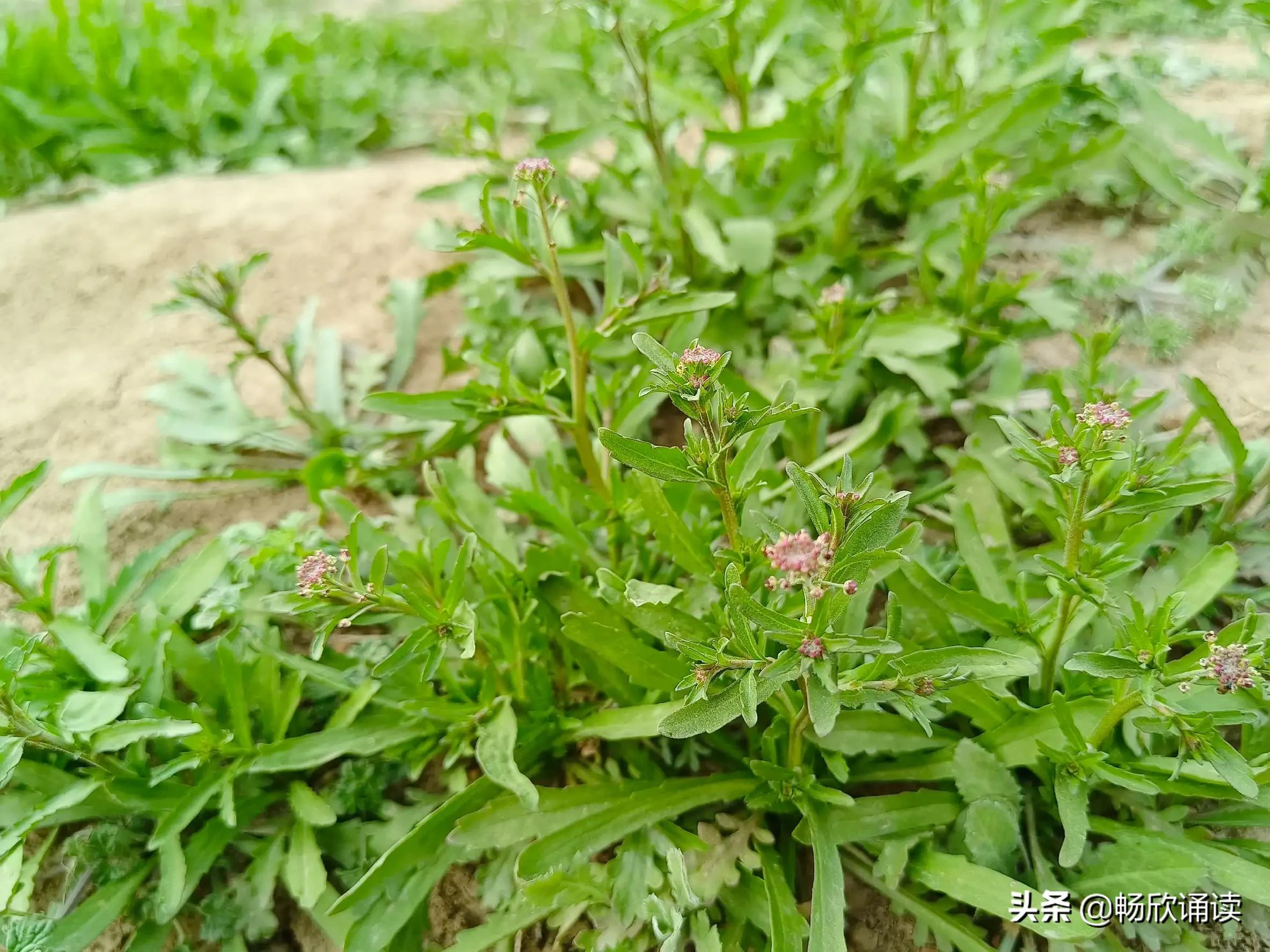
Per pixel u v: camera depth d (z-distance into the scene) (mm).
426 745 234
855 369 302
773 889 204
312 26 699
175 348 382
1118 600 230
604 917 212
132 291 416
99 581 260
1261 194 340
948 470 296
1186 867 190
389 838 229
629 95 360
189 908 227
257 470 330
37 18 693
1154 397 237
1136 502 180
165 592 255
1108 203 383
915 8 332
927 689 163
